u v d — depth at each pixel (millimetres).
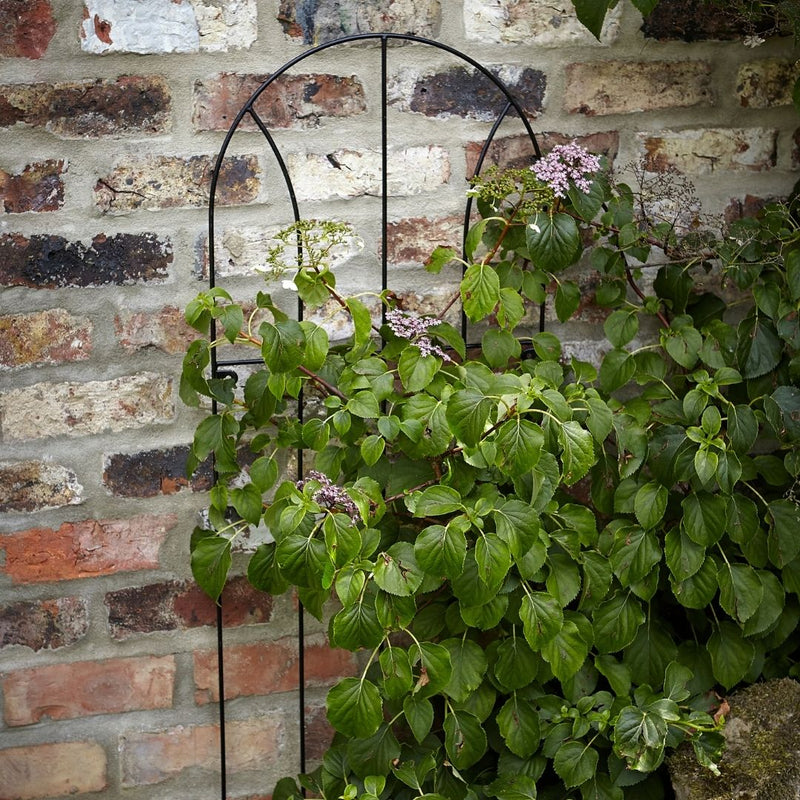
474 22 1443
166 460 1460
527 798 1380
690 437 1392
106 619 1482
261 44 1385
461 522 1274
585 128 1514
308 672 1555
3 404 1399
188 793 1554
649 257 1561
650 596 1437
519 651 1396
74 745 1504
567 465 1284
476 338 1537
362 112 1433
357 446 1432
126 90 1360
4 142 1343
